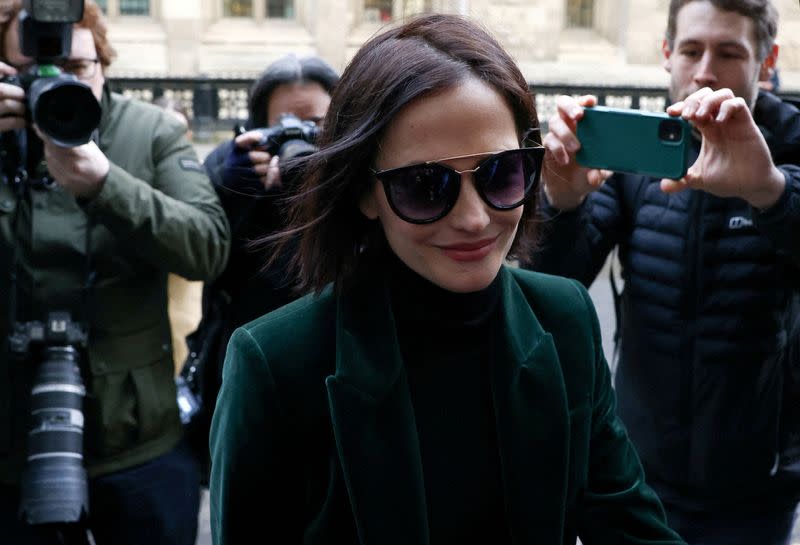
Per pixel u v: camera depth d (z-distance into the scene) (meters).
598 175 2.75
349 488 1.54
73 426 2.92
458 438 1.61
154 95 17.80
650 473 3.12
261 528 1.65
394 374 1.55
